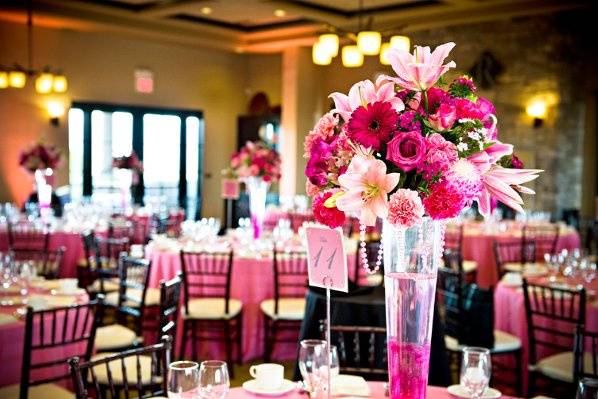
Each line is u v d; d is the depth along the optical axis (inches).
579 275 201.3
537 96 415.5
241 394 92.4
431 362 123.9
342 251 76.8
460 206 67.3
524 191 76.0
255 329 225.5
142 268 216.5
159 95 497.7
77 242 313.3
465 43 438.6
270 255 231.3
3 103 433.7
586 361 157.6
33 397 130.6
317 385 82.2
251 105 535.5
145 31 442.6
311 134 76.4
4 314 146.0
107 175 476.7
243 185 500.4
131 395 183.3
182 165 514.6
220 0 381.4
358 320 125.6
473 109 69.1
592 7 366.3
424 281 71.3
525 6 373.1
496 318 199.2
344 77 500.4
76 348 152.6
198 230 279.3
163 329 145.5
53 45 447.8
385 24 423.8
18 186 441.4
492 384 188.1
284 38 478.9
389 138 68.9
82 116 464.4
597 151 419.8
